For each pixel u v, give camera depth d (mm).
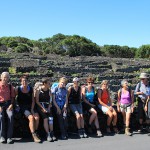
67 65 43656
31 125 12375
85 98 14523
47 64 43031
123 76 34812
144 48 107750
